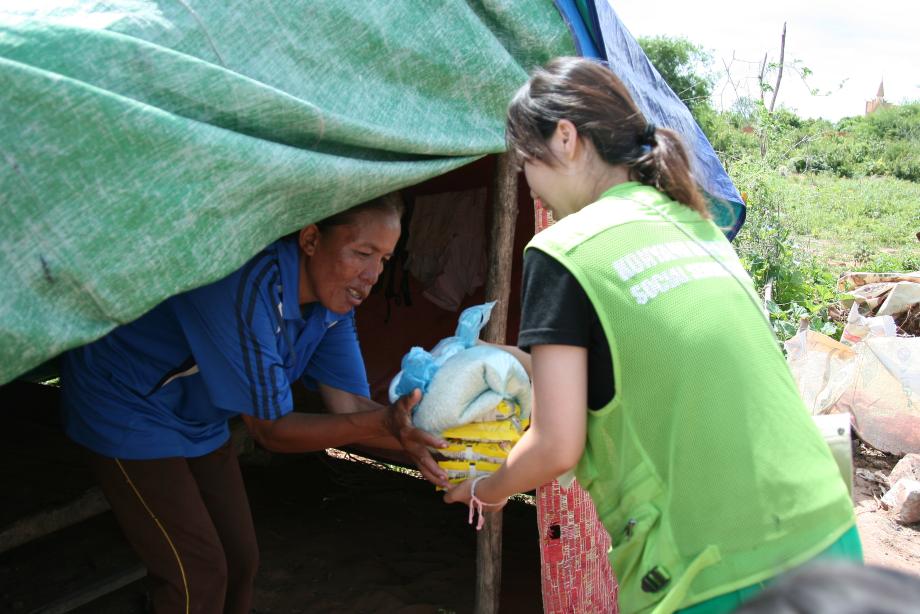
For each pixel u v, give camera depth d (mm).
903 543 5082
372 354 5492
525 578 4441
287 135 2291
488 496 2051
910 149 27438
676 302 1783
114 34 2047
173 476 2627
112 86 2025
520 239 5004
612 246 1816
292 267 2531
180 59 2100
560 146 1979
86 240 1949
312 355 3031
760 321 1889
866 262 13750
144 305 2037
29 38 1980
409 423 2492
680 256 1853
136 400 2562
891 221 18297
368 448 5262
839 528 1766
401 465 5219
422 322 5609
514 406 2551
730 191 4102
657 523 1788
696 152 3939
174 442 2621
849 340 7000
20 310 1901
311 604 3971
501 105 2918
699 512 1739
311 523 4816
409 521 4949
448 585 4234
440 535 4809
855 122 31141
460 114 2842
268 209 2223
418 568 4398
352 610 3930
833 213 17969
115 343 2547
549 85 1988
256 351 2395
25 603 3660
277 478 5359
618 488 1864
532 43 3051
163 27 2188
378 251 2598
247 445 4949
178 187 2029
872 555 4898
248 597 2977
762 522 1717
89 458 2656
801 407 1866
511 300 5145
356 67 2561
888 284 8102
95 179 1950
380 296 5770
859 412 6277
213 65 2141
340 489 5309
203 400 2664
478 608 3736
